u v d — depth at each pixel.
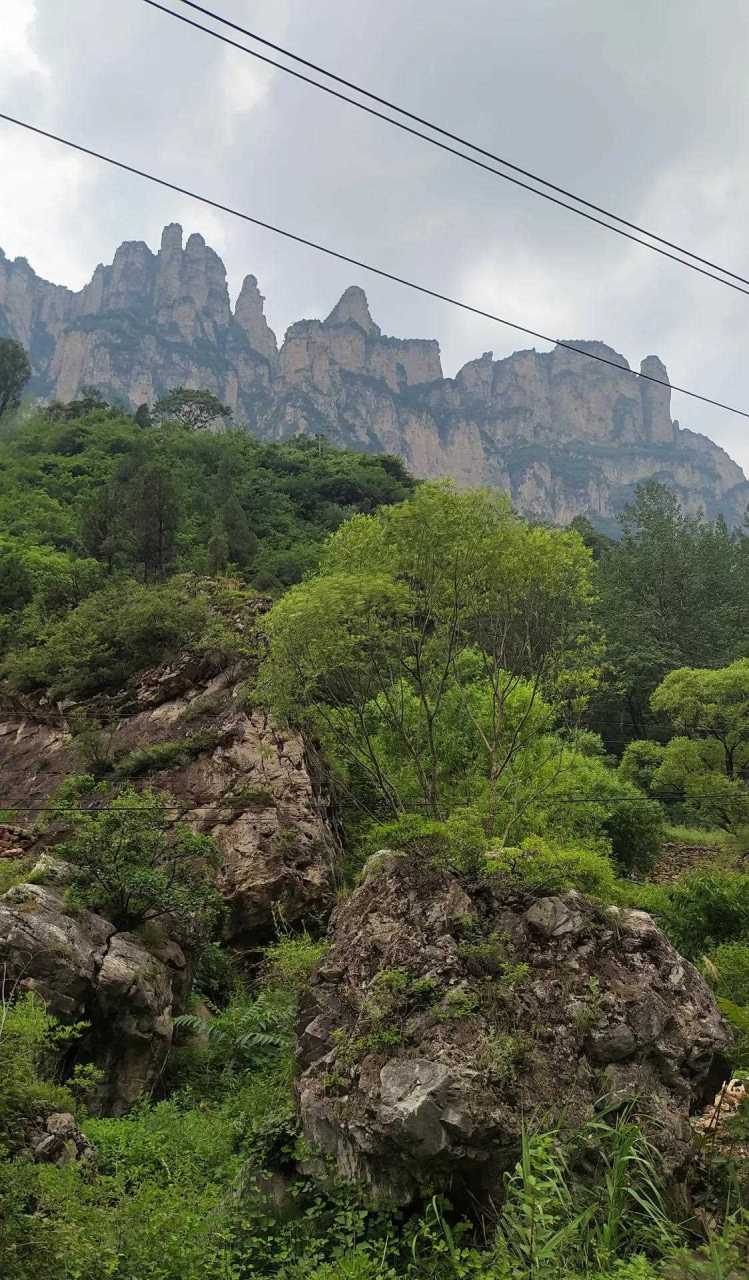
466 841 11.09
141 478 39.81
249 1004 17.86
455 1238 8.47
